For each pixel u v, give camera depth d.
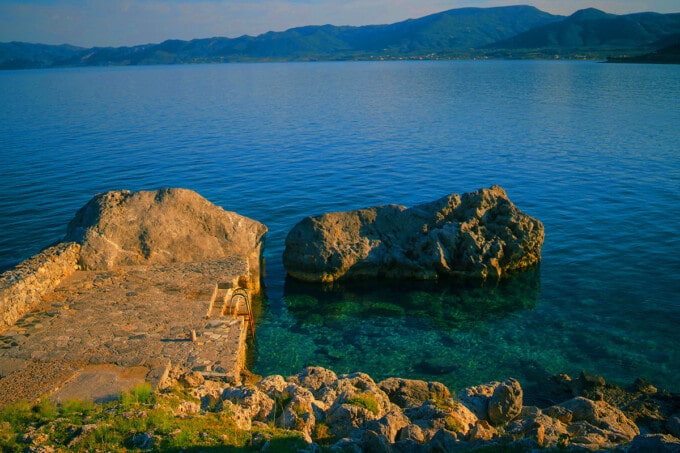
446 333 26.33
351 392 17.00
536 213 41.91
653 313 27.11
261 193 48.53
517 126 78.31
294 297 30.70
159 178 53.06
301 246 32.62
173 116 99.94
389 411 16.53
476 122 83.56
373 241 33.50
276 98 134.88
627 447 14.20
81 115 101.69
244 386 17.25
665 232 37.28
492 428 15.95
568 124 78.56
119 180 52.19
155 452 12.18
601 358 23.41
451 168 55.31
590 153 59.56
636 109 92.88
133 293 23.88
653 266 32.47
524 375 22.45
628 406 19.61
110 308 22.33
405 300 30.19
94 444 12.47
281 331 26.77
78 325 20.72
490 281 32.03
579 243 36.31
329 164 58.28
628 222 39.38
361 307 29.44
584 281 31.14
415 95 132.00
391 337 26.08
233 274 26.36
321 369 19.72
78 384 16.42
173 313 21.97
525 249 33.12
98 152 64.75
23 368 17.42
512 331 26.25
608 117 84.31
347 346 25.25
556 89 136.12
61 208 43.97
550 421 16.62
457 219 34.50
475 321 27.47
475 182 50.19
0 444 12.41
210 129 82.62
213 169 56.66
